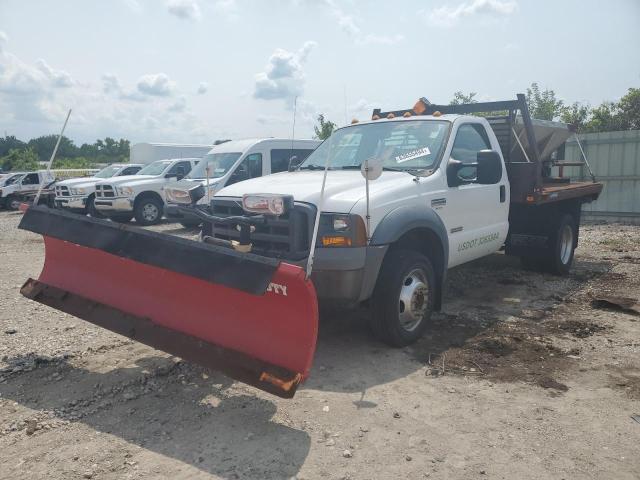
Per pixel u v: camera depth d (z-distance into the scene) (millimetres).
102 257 4340
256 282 3264
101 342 5078
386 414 3646
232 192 4922
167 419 3586
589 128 24844
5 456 3148
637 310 5836
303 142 12961
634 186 14508
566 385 4086
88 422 3547
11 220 18359
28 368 4438
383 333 4727
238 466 3045
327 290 4250
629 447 3227
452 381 4168
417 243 5160
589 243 10906
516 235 7590
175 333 3871
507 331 5305
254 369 3451
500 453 3168
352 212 4242
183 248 3635
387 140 5746
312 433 3400
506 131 7129
